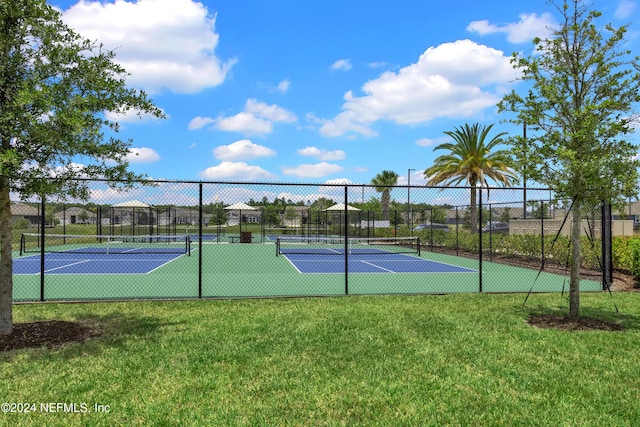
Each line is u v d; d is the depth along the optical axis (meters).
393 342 5.80
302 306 8.19
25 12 5.29
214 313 7.49
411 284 12.16
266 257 21.58
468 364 4.98
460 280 13.11
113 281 12.34
